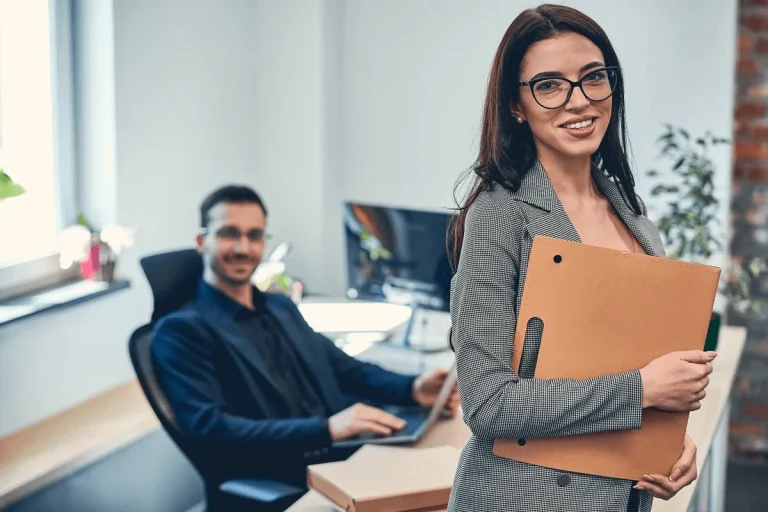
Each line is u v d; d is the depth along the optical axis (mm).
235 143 3900
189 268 2738
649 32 3682
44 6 3098
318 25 3889
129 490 3152
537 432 1248
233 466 2518
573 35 1308
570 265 1280
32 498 2689
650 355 1291
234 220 2701
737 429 4320
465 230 1349
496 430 1253
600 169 1479
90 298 3053
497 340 1273
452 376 2459
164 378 2539
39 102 3148
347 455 2662
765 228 4172
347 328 3156
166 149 3492
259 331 2777
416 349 3143
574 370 1287
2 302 2893
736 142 4141
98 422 2939
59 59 3135
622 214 1448
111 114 3213
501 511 1312
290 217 4059
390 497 1833
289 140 4008
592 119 1323
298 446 2420
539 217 1321
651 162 3754
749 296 4203
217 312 2686
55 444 2750
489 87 1368
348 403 2822
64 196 3203
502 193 1340
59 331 2975
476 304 1284
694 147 3709
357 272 3266
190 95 3602
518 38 1323
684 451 1376
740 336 3273
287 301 2938
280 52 3961
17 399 2830
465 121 3924
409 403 2684
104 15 3170
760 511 3865
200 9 3623
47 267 3084
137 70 3318
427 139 3984
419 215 3064
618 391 1237
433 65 3930
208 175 3742
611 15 3711
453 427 2477
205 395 2520
